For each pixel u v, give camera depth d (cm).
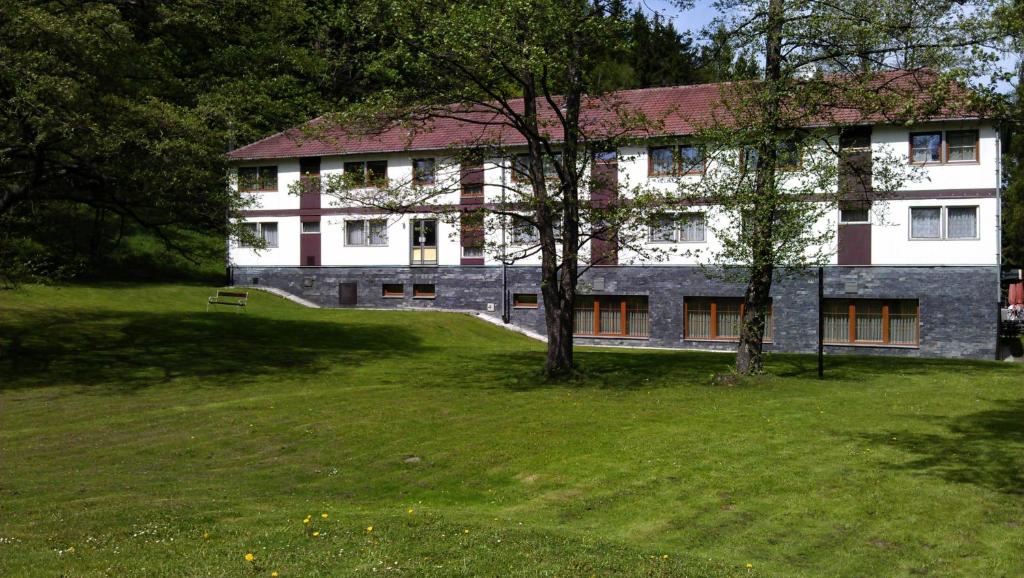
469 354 2631
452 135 3672
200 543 768
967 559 782
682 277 3419
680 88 3531
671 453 1199
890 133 3089
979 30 1459
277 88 2873
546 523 895
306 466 1146
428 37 1755
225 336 2697
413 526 847
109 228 4128
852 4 1852
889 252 3138
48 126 1786
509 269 3753
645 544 821
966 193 3042
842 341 3219
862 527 874
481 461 1166
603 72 3622
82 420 1447
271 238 4156
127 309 3066
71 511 886
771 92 1898
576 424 1421
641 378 2042
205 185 2186
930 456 1165
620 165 3288
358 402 1653
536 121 1969
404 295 3944
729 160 1991
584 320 3600
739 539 844
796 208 1933
